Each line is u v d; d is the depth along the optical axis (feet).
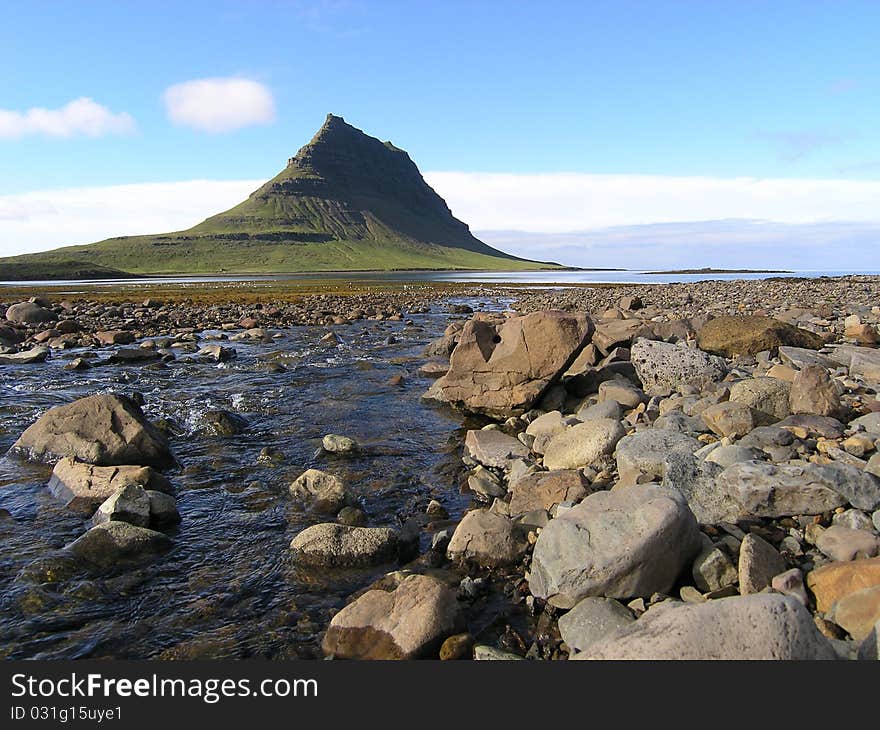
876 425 27.63
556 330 42.22
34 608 19.81
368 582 21.48
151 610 19.84
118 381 56.08
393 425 41.93
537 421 36.60
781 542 20.03
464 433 39.99
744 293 157.17
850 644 14.61
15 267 611.06
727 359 50.42
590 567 17.99
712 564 18.35
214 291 247.50
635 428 33.09
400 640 17.16
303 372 60.70
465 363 44.55
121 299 191.62
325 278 483.92
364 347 79.10
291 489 28.99
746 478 21.66
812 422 28.40
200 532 25.40
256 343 83.20
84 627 18.95
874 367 39.88
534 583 19.63
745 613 13.85
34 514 27.09
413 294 213.46
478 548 22.07
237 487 30.45
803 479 21.04
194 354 71.51
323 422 42.60
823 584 16.94
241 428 40.81
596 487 26.14
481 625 18.49
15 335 84.53
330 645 17.62
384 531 23.41
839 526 19.62
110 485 28.14
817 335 52.21
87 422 33.71
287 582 21.50
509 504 26.21
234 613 19.66
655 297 150.71
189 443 37.76
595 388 44.37
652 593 17.97
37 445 33.30
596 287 260.83
